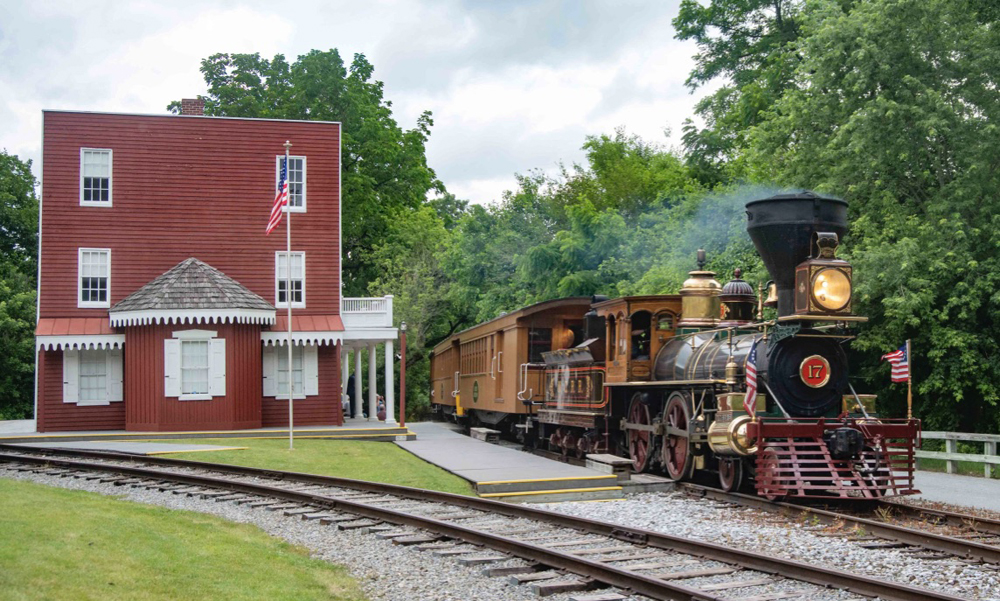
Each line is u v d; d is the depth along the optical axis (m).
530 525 11.91
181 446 21.55
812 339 14.02
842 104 22.45
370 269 47.47
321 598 8.17
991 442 18.41
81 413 26.41
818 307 13.46
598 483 15.67
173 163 27.62
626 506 14.06
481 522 12.21
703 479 18.03
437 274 45.44
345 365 34.59
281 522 12.34
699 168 40.72
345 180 45.31
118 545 9.27
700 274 17.59
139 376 25.31
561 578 8.87
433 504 13.91
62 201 26.92
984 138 20.88
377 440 25.56
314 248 28.31
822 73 22.41
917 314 20.98
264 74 46.75
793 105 23.75
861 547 10.43
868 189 22.27
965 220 21.33
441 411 39.66
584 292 32.12
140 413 25.25
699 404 15.20
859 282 20.55
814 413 14.03
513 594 8.41
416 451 21.53
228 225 27.80
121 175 27.28
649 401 17.55
